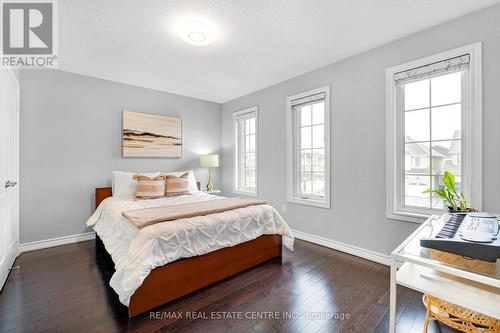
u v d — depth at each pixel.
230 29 2.24
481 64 1.95
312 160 3.39
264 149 3.98
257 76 3.46
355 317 1.69
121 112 3.70
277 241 2.74
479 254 0.96
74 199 3.29
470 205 2.01
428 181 2.34
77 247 3.08
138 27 2.18
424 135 2.36
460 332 1.52
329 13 2.01
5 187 2.22
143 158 3.93
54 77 3.14
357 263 2.59
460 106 2.14
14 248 2.62
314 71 3.22
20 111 2.90
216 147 4.91
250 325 1.61
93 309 1.76
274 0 1.84
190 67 3.12
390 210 2.49
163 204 2.86
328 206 3.05
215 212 2.40
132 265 1.67
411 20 2.12
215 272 2.16
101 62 2.94
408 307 1.81
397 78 2.44
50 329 1.55
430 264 1.04
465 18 2.04
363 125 2.72
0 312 1.72
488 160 1.93
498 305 0.97
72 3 1.84
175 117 4.26
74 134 3.29
